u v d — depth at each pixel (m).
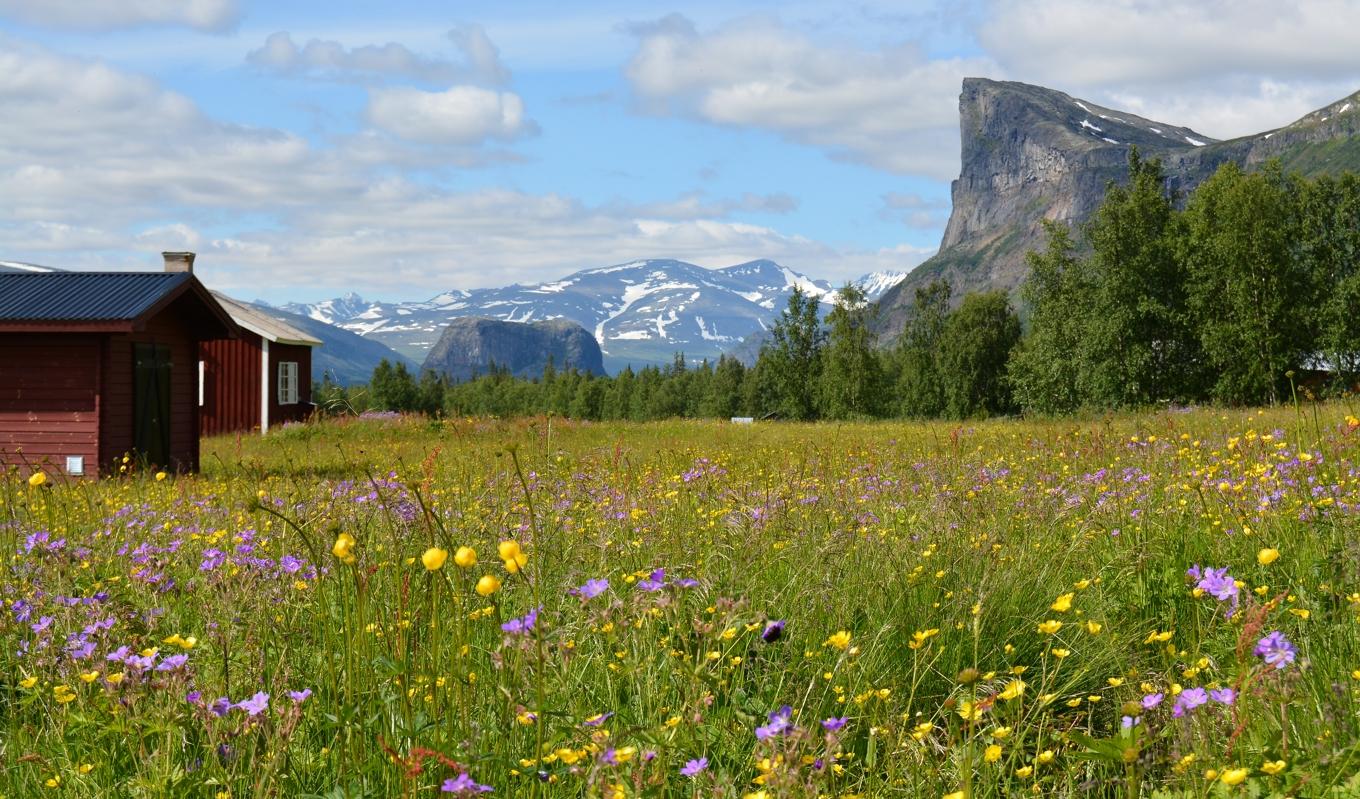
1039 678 4.46
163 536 6.77
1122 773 3.46
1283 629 4.28
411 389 166.38
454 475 9.41
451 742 3.19
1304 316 53.22
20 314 17.64
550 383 194.38
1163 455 9.45
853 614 4.80
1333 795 2.72
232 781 3.07
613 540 5.68
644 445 20.59
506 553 2.62
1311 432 9.64
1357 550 4.66
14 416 18.27
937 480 8.39
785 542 5.80
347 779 3.21
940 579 5.12
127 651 3.42
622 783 2.73
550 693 3.59
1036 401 60.22
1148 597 5.27
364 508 6.25
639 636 4.08
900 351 120.94
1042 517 6.49
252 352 37.47
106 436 18.16
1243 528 5.79
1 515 7.21
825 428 28.34
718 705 3.86
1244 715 2.95
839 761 3.60
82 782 3.23
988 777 3.33
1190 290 54.22
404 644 3.55
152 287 18.98
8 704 3.98
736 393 149.88
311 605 4.36
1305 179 63.88
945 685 4.36
